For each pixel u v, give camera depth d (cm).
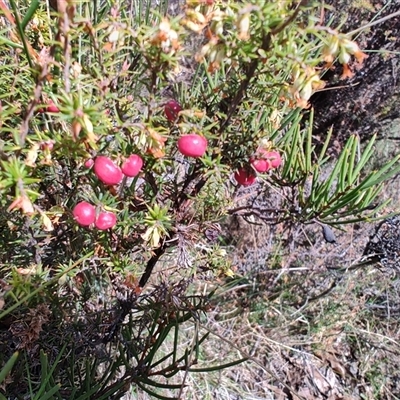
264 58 15
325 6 13
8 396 24
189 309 24
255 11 13
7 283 18
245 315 47
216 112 18
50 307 23
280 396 44
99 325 25
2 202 19
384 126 64
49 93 15
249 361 45
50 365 26
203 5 15
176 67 15
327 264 49
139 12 21
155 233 18
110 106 18
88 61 20
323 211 21
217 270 24
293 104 16
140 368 24
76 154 15
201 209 21
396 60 54
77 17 14
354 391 46
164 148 17
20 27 14
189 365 22
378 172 20
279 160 19
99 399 22
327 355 48
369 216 22
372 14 50
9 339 23
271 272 47
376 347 48
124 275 21
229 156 19
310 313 50
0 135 19
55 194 21
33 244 21
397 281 50
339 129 60
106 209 17
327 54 14
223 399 41
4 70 19
